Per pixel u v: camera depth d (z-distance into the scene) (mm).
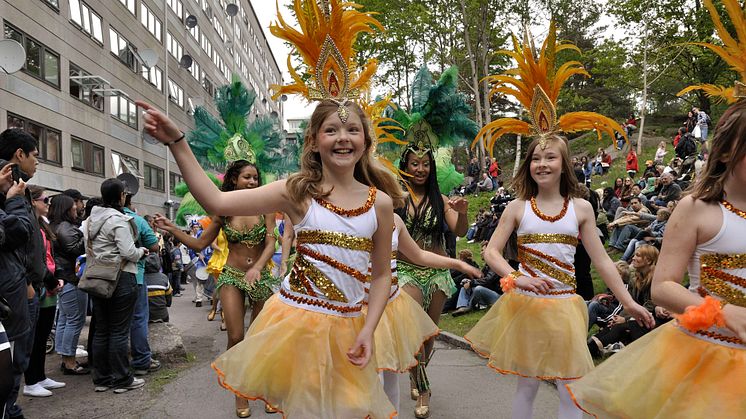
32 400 4754
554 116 3596
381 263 2426
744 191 2035
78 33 21328
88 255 4887
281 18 2691
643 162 20781
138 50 27453
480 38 25875
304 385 2139
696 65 23984
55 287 4953
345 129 2309
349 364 2234
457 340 6836
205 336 7738
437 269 4250
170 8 32406
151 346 6043
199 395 4895
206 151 6207
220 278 4500
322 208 2307
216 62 43406
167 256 11953
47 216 5703
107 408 4551
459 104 4656
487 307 8344
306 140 2385
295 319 2260
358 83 2738
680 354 2059
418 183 4344
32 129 18203
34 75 18297
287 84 2877
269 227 4586
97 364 5012
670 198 9016
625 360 2232
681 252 2090
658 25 24531
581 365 3113
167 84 31031
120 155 25250
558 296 3336
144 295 5621
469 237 14883
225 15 46969
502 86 3893
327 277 2281
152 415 4383
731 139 1993
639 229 9180
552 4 26531
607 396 2207
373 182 2674
